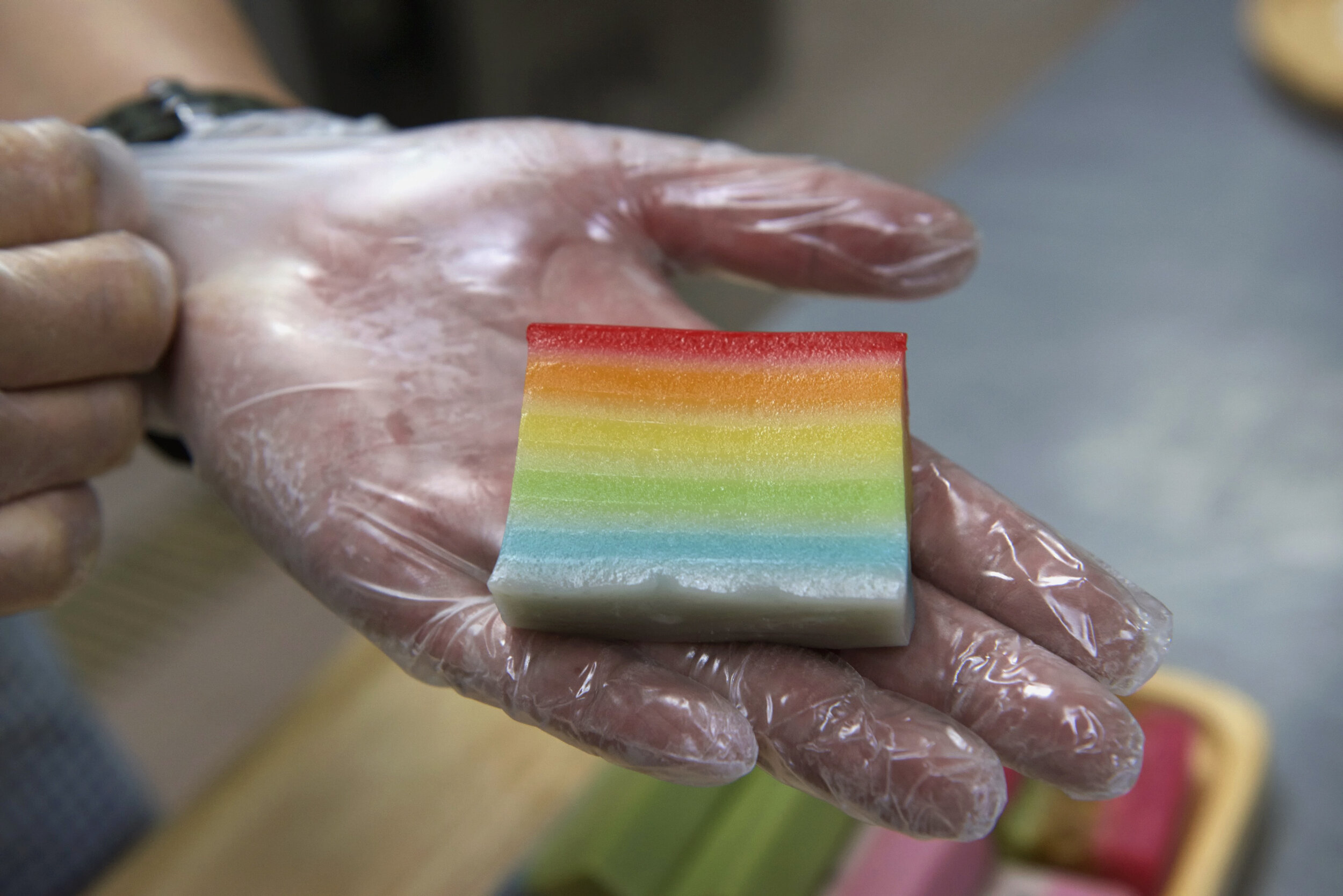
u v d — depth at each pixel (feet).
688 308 1.14
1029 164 1.93
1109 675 0.97
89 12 1.35
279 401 1.09
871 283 1.15
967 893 1.23
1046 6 3.95
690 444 0.99
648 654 0.98
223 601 2.39
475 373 1.10
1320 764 1.28
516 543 0.97
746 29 3.31
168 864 1.28
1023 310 1.65
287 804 1.31
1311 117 1.94
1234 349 1.56
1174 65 2.11
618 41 2.92
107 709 2.21
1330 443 1.47
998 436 1.51
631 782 1.23
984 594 0.99
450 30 2.57
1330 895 1.22
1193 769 1.25
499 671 0.98
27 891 1.42
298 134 1.25
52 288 1.06
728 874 1.19
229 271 1.17
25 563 1.07
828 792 0.94
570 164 1.19
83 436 1.09
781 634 0.96
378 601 1.03
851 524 0.96
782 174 1.17
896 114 3.51
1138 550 1.40
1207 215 1.77
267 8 2.53
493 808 1.30
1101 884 1.22
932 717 0.94
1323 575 1.37
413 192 1.18
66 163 1.09
